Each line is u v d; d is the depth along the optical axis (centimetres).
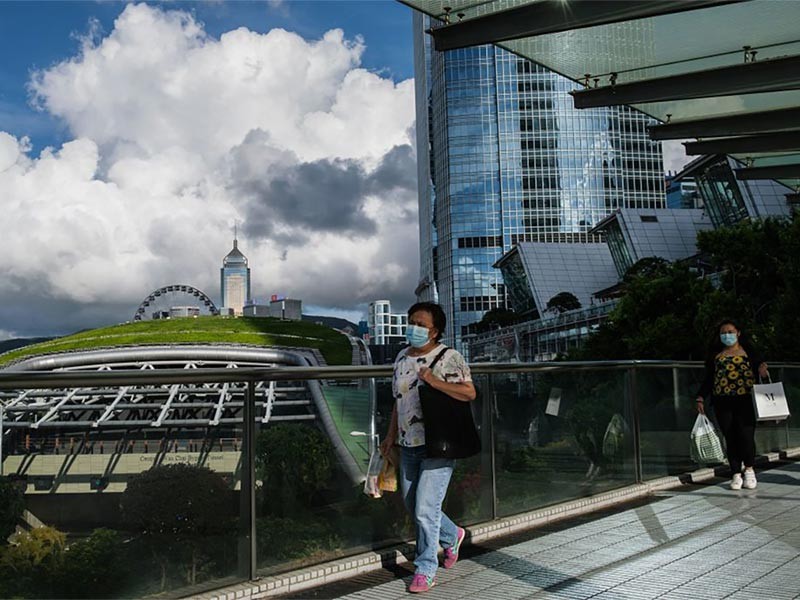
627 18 981
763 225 3922
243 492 479
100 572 412
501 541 618
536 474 711
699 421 927
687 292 4272
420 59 18112
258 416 489
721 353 902
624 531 648
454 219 14688
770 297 3959
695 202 13138
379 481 528
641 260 9844
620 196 14412
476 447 496
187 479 448
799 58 1169
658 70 1259
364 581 510
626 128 14612
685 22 1077
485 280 14538
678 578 496
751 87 1200
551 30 1044
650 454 895
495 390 675
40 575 391
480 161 14638
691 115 1440
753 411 887
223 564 467
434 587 484
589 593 465
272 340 10069
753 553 561
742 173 1775
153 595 434
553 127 14488
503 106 14600
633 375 881
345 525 540
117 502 420
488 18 1092
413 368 503
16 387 387
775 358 3203
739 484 880
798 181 2172
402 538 583
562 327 10788
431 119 16875
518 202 14450
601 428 814
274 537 494
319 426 526
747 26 1088
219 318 11956
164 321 11600
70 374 404
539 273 12938
